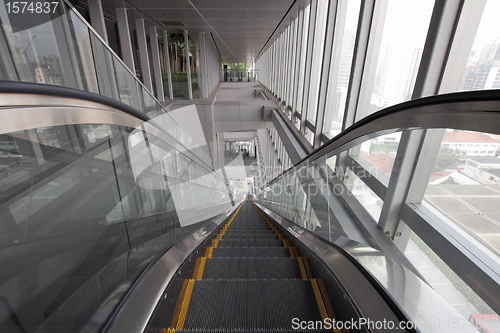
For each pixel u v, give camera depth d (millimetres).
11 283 1111
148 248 2629
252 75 25016
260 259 2162
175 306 1437
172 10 7473
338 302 1322
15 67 2422
